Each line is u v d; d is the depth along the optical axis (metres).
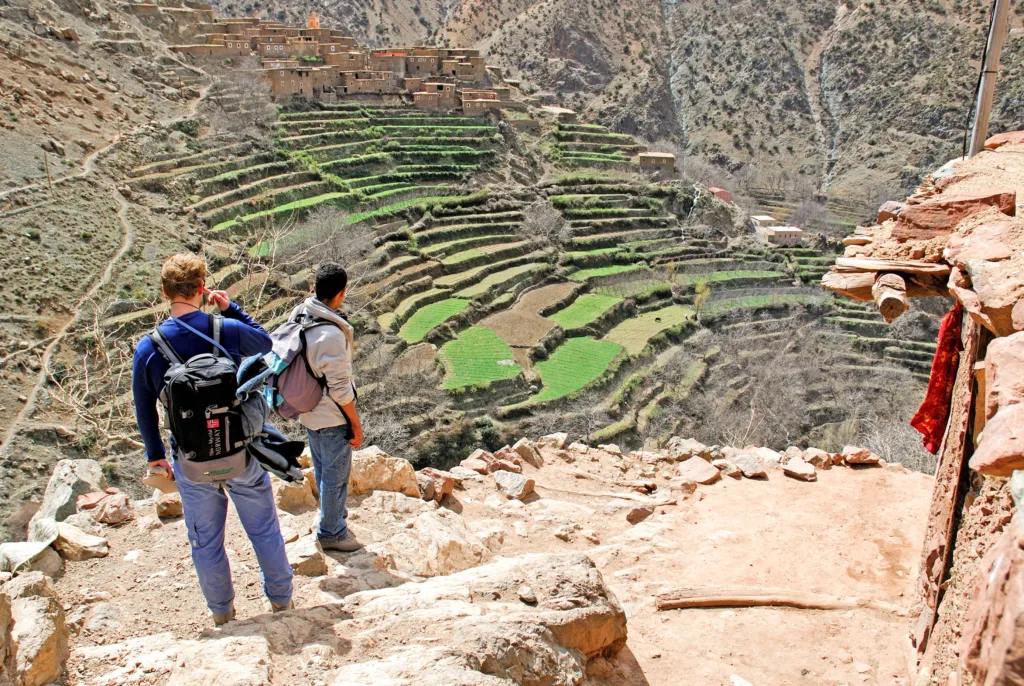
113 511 6.54
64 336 33.62
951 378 6.55
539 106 91.19
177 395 4.45
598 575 5.77
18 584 4.66
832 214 94.56
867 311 60.81
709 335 54.78
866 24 137.25
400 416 36.06
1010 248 5.44
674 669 5.84
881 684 5.71
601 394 43.59
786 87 135.75
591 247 64.88
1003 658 2.32
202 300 5.10
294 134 64.69
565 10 146.38
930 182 8.77
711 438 42.53
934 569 5.73
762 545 7.99
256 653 4.32
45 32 59.50
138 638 4.77
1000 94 112.44
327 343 5.32
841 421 46.34
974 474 5.16
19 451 27.06
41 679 4.16
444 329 45.88
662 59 146.38
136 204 47.91
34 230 39.56
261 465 4.91
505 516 8.43
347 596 5.36
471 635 4.58
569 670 4.87
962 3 132.12
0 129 46.41
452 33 155.25
